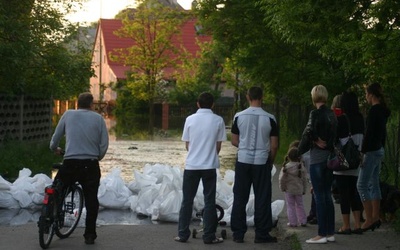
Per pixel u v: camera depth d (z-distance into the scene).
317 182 12.98
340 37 15.88
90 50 33.16
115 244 13.28
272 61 28.03
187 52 89.88
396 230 13.98
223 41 30.73
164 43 87.62
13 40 27.72
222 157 35.59
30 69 31.17
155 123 77.88
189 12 34.06
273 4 17.72
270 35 28.19
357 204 13.85
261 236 13.58
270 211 13.62
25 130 32.09
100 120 13.45
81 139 13.29
